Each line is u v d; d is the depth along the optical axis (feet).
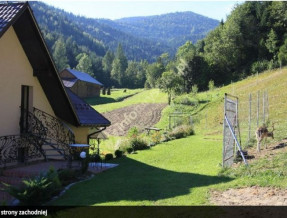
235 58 245.86
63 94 51.72
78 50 534.78
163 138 83.61
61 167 44.62
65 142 54.03
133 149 68.54
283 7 245.45
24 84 48.47
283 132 58.80
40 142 49.03
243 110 107.04
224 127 41.11
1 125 44.32
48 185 29.81
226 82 231.09
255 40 250.57
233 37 247.50
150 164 51.90
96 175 43.37
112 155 60.49
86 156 44.19
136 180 38.55
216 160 50.01
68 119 55.52
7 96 45.32
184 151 61.72
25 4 42.63
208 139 77.36
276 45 235.40
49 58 47.65
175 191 31.68
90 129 65.26
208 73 228.02
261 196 26.81
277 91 128.57
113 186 35.55
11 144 44.75
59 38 518.37
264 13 253.03
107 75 441.27
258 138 47.09
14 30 46.01
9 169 42.34
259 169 35.88
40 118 51.26
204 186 32.81
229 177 35.78
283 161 37.19
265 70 212.84
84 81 248.11
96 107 201.46
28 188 28.66
